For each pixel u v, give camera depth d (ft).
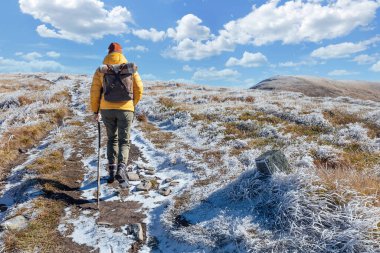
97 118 11.48
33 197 11.02
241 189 10.14
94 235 9.18
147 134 20.97
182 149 17.37
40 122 24.14
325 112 25.11
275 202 9.17
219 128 21.21
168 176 13.89
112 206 10.87
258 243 7.77
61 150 17.34
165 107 29.07
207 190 11.39
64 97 41.50
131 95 11.27
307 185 9.16
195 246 8.31
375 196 8.87
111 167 11.85
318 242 7.48
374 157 17.03
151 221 9.98
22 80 73.00
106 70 10.96
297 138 19.34
